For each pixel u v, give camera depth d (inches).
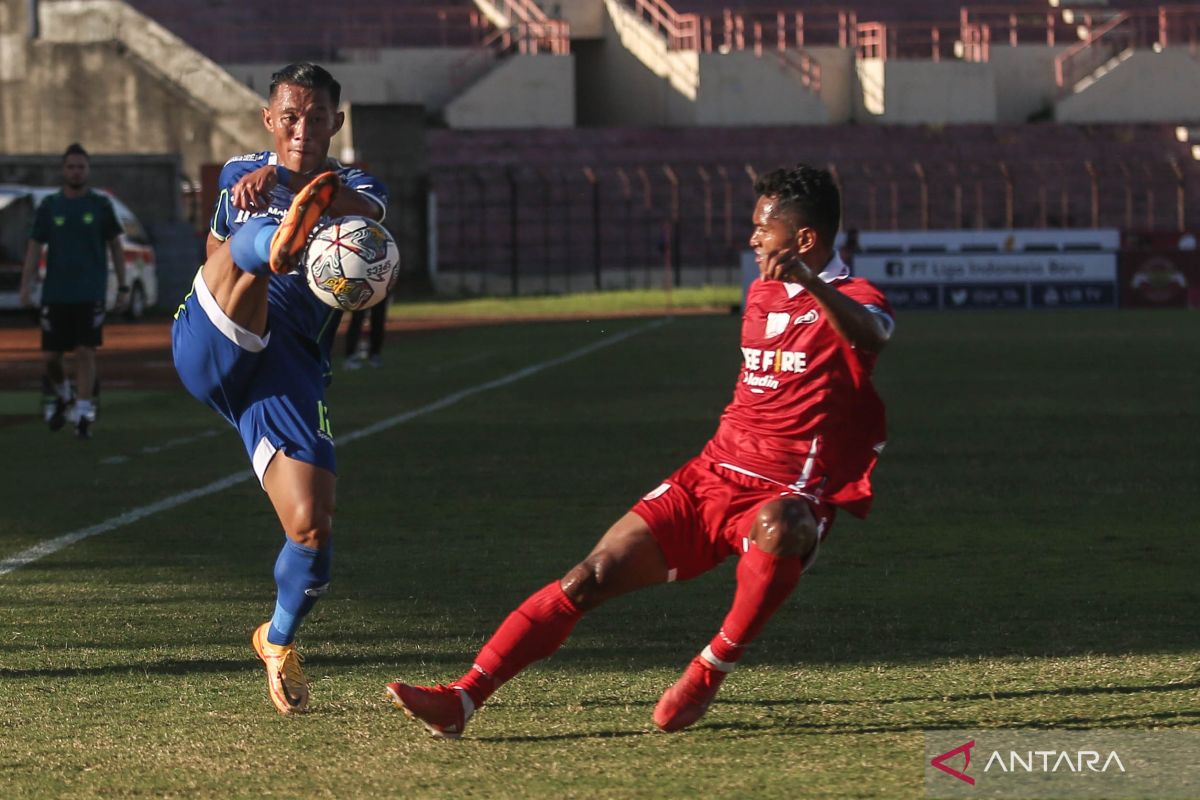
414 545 803.4
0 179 3289.9
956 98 4781.0
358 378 1822.1
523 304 3420.3
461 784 414.0
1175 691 501.0
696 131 4480.8
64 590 691.4
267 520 885.2
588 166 4382.4
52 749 447.5
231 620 629.6
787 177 460.1
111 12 3998.5
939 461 1113.4
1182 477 1030.4
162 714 486.6
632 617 629.9
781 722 472.4
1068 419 1369.3
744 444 464.8
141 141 3983.8
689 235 4347.9
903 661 549.6
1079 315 2913.4
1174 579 702.5
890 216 4404.5
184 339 503.2
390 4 5029.5
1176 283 3100.4
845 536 823.1
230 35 4805.6
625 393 1624.0
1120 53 5009.8
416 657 566.3
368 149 3814.0
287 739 457.1
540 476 1053.2
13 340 2522.1
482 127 4522.6
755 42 5027.1
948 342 2265.0
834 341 456.8
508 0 4958.2
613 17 4948.3
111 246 1302.9
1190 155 4621.1
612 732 463.2
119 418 1466.5
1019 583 696.4
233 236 485.7
